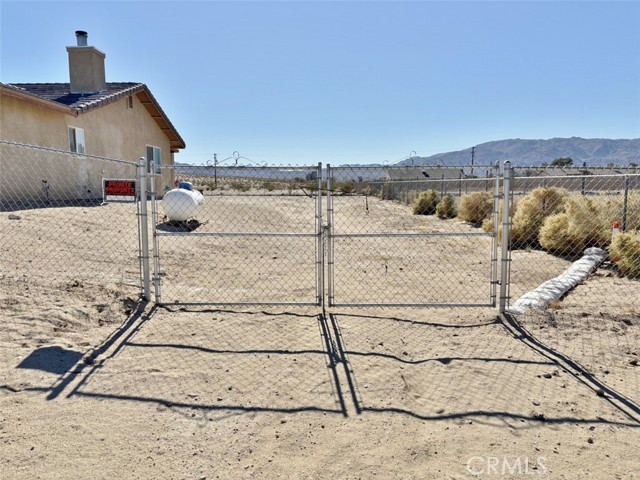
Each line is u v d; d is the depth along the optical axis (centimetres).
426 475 289
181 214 1361
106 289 640
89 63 1812
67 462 292
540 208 1310
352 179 778
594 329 546
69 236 963
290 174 668
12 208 1290
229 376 418
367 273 891
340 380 414
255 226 1544
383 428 340
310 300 670
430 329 549
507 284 629
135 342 489
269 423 344
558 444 323
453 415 359
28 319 511
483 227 1498
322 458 305
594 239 1083
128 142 2005
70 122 1574
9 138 1305
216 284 765
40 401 360
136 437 321
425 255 1105
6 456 293
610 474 293
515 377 423
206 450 310
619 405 377
